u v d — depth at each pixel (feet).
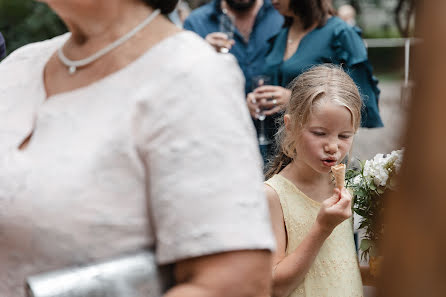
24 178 3.02
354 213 7.22
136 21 3.25
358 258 7.04
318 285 6.38
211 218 2.78
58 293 2.80
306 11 10.62
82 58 3.33
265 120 10.91
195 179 2.82
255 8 12.59
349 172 6.91
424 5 1.29
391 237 1.38
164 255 2.87
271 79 11.12
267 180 6.95
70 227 2.91
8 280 3.10
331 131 6.44
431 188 1.30
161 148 2.88
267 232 2.87
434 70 1.28
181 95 2.92
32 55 3.76
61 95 3.27
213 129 2.88
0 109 3.49
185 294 2.79
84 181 2.91
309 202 6.69
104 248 2.95
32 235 2.97
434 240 1.30
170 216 2.83
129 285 2.89
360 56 10.36
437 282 1.30
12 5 24.06
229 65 3.13
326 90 6.52
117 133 2.93
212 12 13.11
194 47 3.13
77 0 3.13
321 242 6.03
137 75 3.06
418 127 1.32
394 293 1.36
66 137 3.07
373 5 40.14
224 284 2.79
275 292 6.14
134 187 2.95
